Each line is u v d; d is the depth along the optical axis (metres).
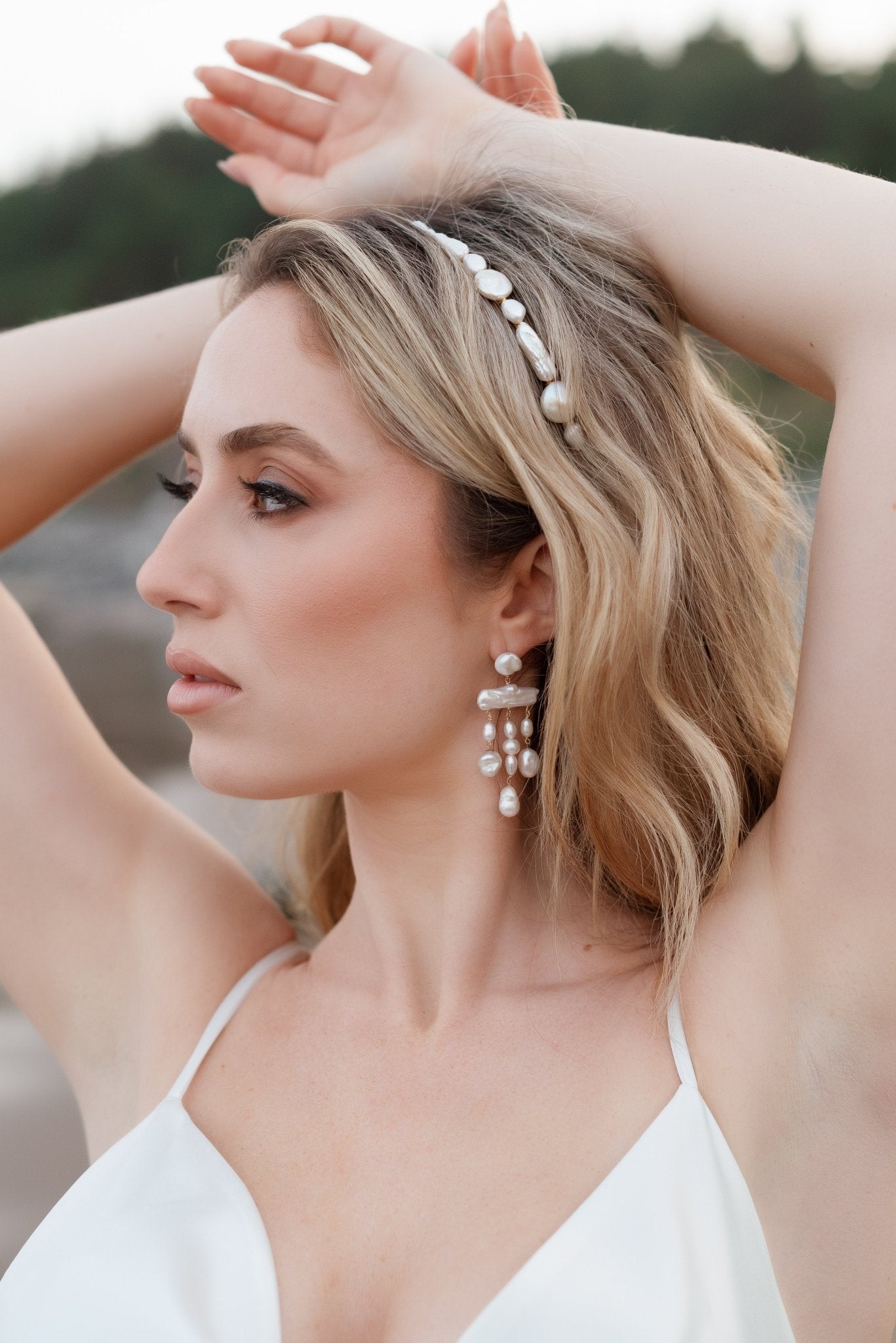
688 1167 1.33
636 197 1.59
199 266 19.23
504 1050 1.47
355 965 1.61
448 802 1.53
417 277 1.48
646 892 1.56
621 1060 1.42
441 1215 1.34
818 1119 1.37
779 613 1.74
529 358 1.49
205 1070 1.56
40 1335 1.36
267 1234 1.38
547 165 1.65
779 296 1.44
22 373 1.87
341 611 1.41
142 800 1.80
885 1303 1.39
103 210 19.14
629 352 1.56
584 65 20.03
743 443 1.74
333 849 1.98
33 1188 3.09
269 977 1.66
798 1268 1.37
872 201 1.41
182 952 1.66
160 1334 1.30
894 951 1.32
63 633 9.11
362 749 1.45
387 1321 1.29
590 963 1.54
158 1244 1.38
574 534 1.48
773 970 1.39
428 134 1.74
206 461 1.46
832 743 1.33
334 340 1.42
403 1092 1.46
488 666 1.53
